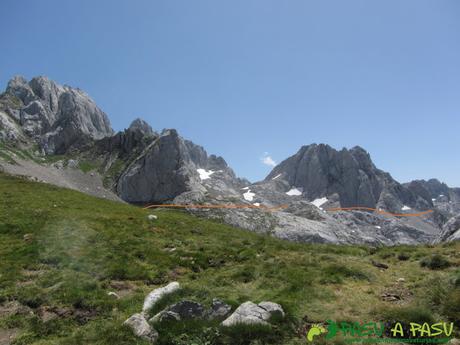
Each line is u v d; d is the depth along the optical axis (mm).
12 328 13555
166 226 37031
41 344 12211
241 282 18750
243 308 12945
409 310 12617
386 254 25625
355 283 17922
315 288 16781
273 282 18031
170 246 27531
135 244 26719
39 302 15531
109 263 21141
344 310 14141
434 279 16453
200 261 23562
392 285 17531
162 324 12328
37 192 48219
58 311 14828
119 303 15742
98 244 25250
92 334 12391
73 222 31188
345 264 21359
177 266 22500
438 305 13547
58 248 23141
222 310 13242
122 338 11766
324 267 20469
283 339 11648
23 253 22094
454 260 21000
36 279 18516
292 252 27266
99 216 36312
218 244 29656
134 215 42312
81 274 19078
